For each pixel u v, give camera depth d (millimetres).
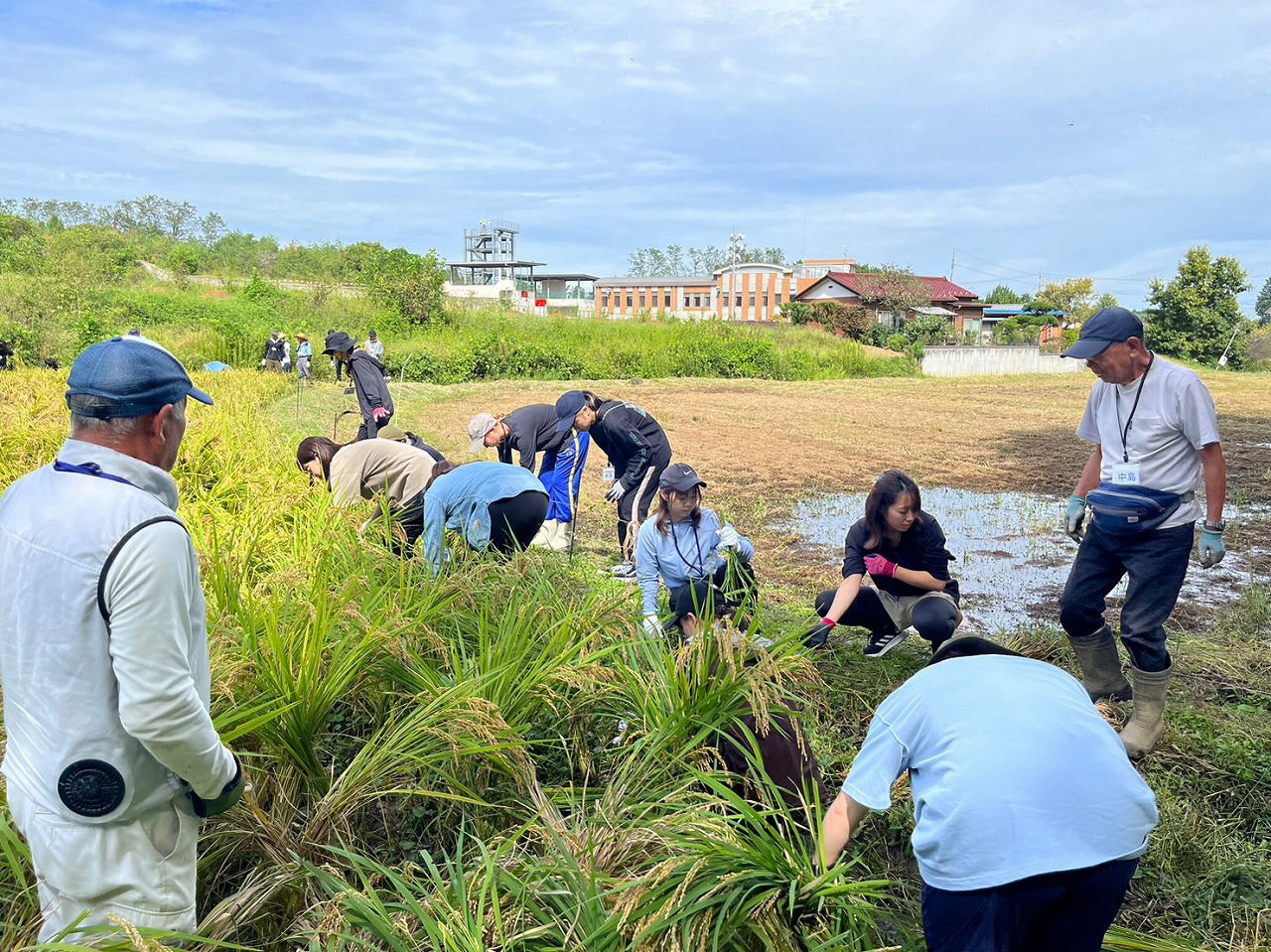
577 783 3707
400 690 3752
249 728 2795
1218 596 7016
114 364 2127
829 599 5312
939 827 2246
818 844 2752
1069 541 8922
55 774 2064
